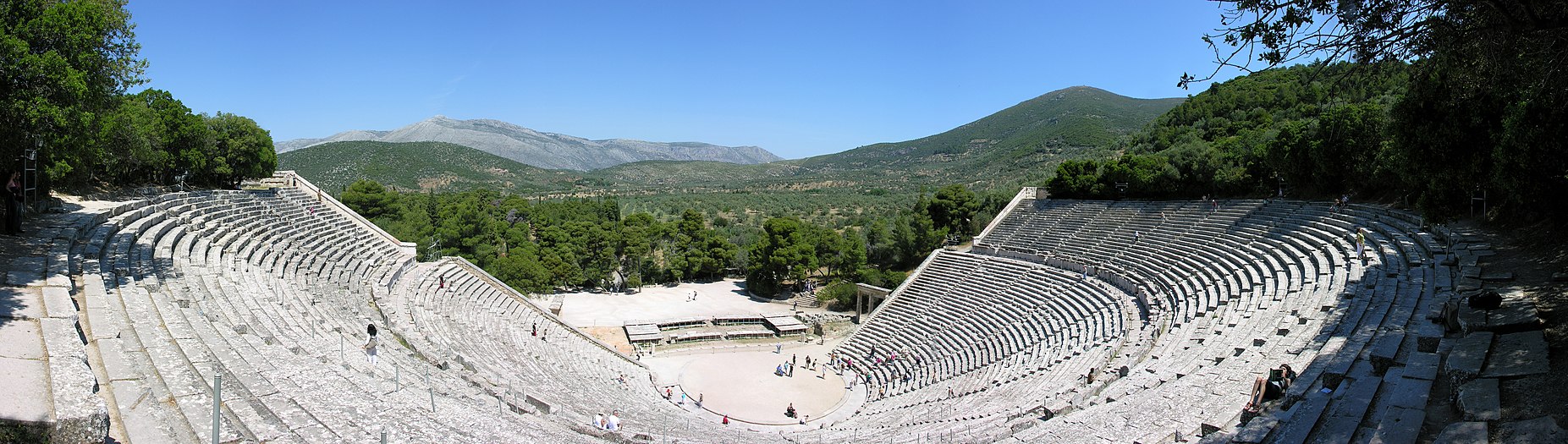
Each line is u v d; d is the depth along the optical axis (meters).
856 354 52.69
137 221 30.19
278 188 58.41
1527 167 24.91
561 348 44.44
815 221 139.62
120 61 25.05
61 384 10.41
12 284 16.95
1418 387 13.76
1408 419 12.28
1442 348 16.08
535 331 45.16
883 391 43.84
